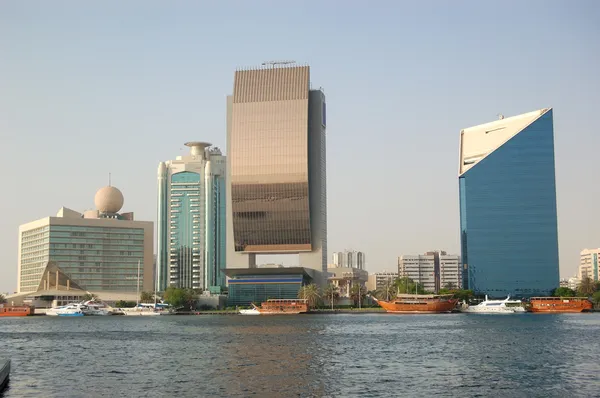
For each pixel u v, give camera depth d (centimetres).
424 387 9194
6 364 10012
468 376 10131
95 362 12300
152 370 11069
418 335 17812
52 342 17025
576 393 8725
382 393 8794
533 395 8612
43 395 8875
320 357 12631
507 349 13850
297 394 8769
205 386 9406
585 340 15838
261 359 12375
